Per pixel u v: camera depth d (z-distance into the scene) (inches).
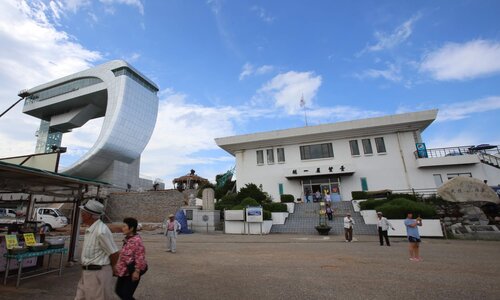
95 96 3233.3
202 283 259.9
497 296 217.2
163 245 555.2
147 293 229.9
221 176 1759.4
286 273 298.5
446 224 698.2
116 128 2802.7
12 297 220.8
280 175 1219.2
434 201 783.1
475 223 684.1
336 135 1178.0
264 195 1050.1
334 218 864.9
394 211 703.7
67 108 3503.9
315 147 1208.2
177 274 296.5
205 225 893.8
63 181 338.0
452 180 746.8
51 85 3513.8
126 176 2812.5
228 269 320.8
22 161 415.5
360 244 547.2
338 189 1128.2
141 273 159.9
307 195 1162.6
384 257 393.7
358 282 259.8
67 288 248.1
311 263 353.4
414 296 218.2
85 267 151.7
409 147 1082.1
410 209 689.0
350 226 600.4
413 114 1063.0
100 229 156.6
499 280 263.7
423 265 335.9
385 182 1077.1
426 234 659.4
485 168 986.1
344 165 1102.4
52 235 765.3
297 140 1227.2
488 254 411.5
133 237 166.9
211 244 563.8
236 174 1291.8
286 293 228.4
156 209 1197.1
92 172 2723.9
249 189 1053.2
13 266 297.4
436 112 1033.5
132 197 1240.8
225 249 490.3
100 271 151.8
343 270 311.1
